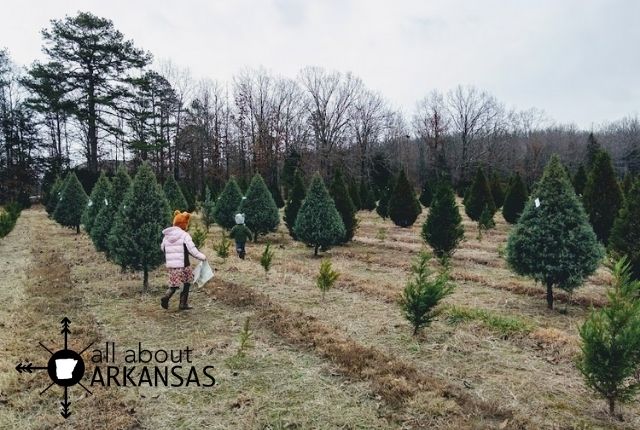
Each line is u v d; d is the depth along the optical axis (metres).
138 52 36.50
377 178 51.25
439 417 4.43
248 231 13.26
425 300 6.49
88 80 35.62
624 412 4.58
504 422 4.27
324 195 13.99
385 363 5.58
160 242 9.22
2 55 44.94
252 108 53.16
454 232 12.57
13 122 42.97
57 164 43.44
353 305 8.27
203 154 53.38
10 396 4.78
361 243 16.77
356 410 4.57
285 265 11.95
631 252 8.79
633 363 4.39
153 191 9.34
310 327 6.84
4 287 9.36
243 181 32.03
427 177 63.81
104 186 16.02
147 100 41.25
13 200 39.16
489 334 6.73
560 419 4.42
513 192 21.97
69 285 9.58
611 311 4.48
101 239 11.87
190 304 8.31
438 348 6.25
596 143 58.00
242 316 7.56
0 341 6.23
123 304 8.27
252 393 4.90
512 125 73.25
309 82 51.66
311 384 5.12
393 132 67.19
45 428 4.25
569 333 6.98
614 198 13.59
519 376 5.39
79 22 34.44
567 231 8.15
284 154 49.53
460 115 60.34
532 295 9.29
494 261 12.77
